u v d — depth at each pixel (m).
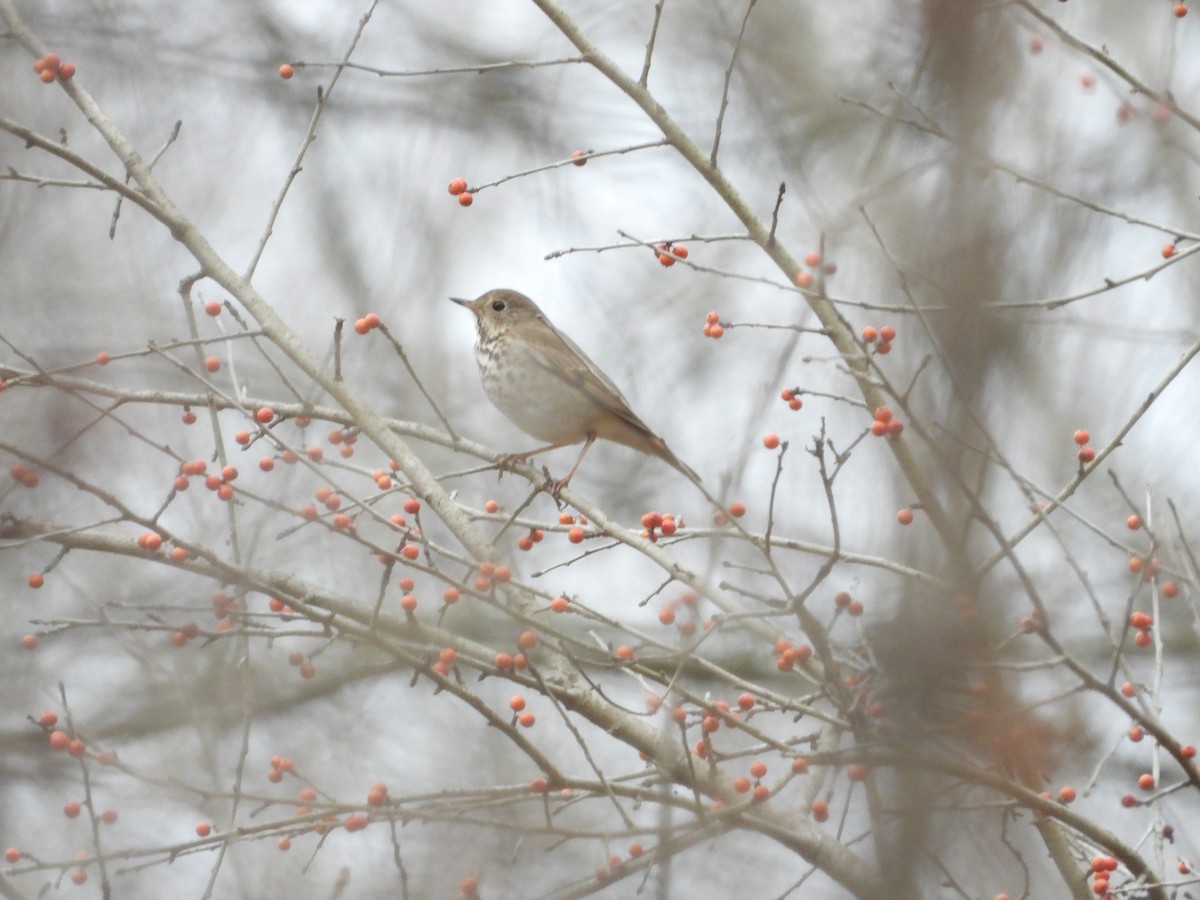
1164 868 8.05
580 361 12.51
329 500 8.76
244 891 8.34
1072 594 14.86
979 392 11.23
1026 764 8.07
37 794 12.68
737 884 10.12
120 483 14.88
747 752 7.55
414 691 14.05
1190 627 14.95
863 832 8.36
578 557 8.30
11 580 14.29
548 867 10.49
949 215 12.72
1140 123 14.38
